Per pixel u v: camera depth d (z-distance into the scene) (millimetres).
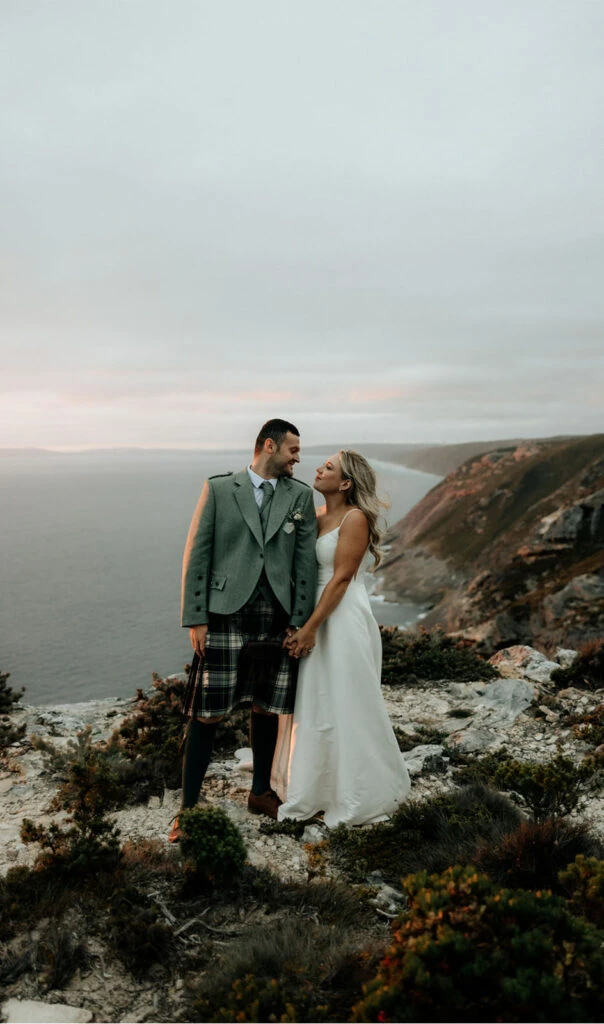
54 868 3576
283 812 4617
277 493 4523
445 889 2582
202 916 3389
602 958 2266
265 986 2678
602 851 3719
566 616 60312
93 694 117875
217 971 2867
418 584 151000
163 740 5793
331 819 4609
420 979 2207
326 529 4859
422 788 5133
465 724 6754
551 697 7176
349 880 3859
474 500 175625
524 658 9328
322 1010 2443
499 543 141375
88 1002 2783
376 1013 2248
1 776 5465
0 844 4223
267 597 4418
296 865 4020
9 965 2945
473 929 2391
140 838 4266
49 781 5309
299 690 4703
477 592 93875
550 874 3523
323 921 3363
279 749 5043
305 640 4504
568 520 91500
